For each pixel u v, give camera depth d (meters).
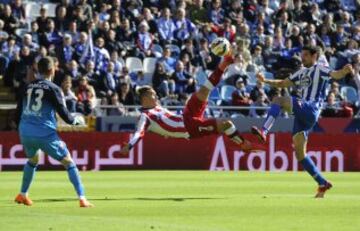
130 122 77.00
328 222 34.28
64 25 86.75
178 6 94.12
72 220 33.50
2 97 82.00
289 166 75.50
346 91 87.88
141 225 32.28
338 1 102.88
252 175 66.56
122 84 81.69
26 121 39.62
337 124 79.19
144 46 88.88
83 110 77.19
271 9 98.50
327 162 76.38
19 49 84.56
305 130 45.12
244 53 87.44
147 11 90.50
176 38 90.75
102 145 74.25
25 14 90.56
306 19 98.62
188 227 32.06
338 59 91.94
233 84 85.12
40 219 33.81
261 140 44.38
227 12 95.69
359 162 76.56
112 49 86.75
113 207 39.19
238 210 38.09
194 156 75.38
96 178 62.22
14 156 72.75
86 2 90.06
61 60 82.88
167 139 75.06
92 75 82.56
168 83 82.62
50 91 39.41
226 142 75.69
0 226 31.75
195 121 42.62
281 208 38.97
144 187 52.75
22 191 40.38
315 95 44.94
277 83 45.91
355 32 96.94
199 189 51.25
